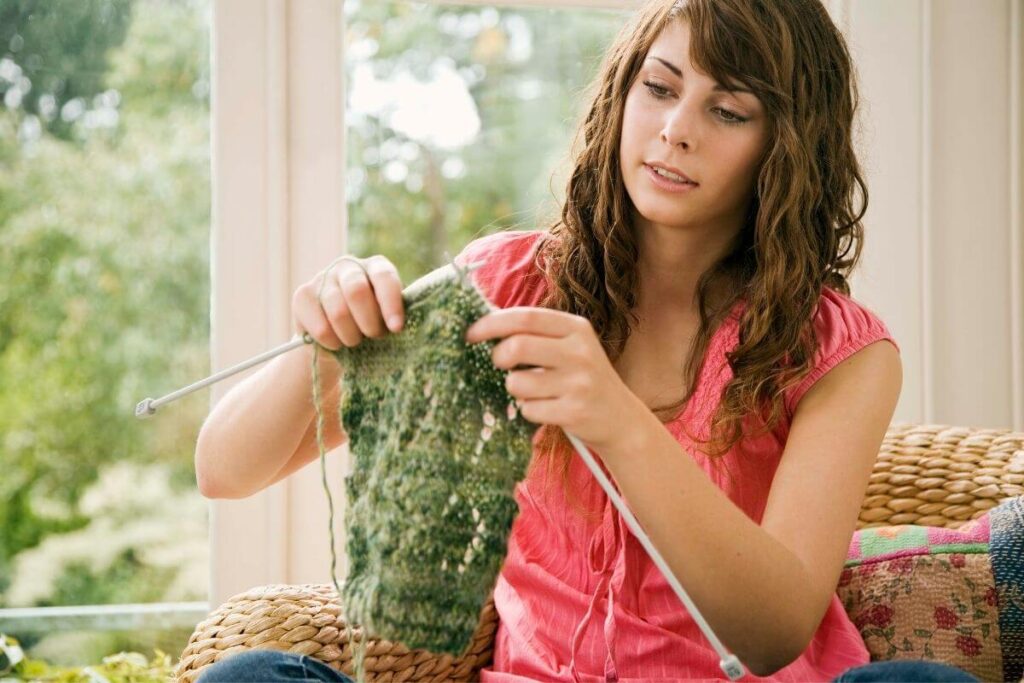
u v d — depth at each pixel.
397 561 0.93
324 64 1.92
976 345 2.09
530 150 2.02
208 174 1.93
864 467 1.13
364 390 1.01
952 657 1.34
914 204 2.08
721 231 1.27
